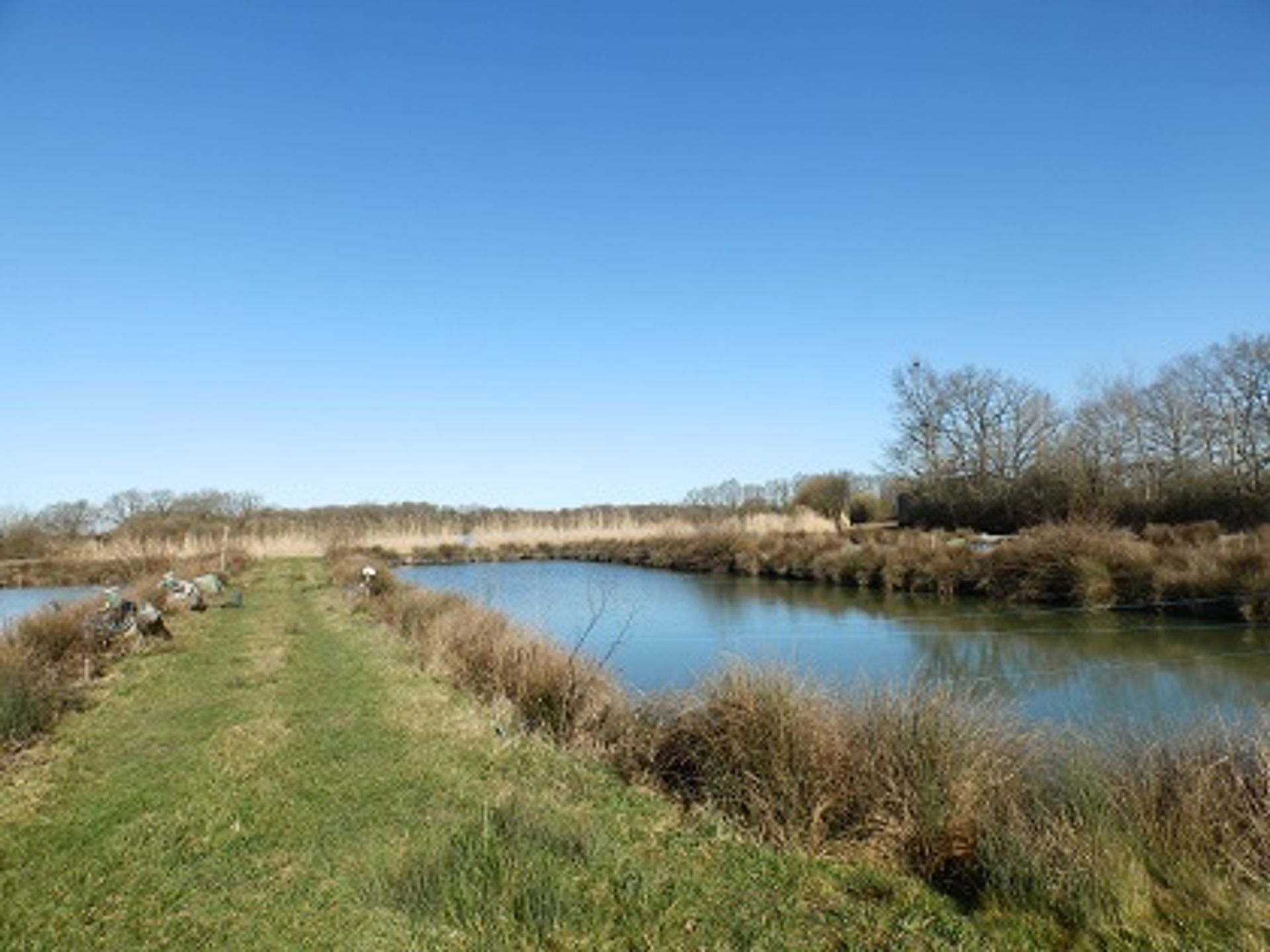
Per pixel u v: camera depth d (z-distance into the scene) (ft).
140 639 48.52
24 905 16.42
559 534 159.53
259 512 224.74
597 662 33.65
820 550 95.50
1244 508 97.19
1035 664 43.93
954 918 15.31
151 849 18.98
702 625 61.21
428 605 54.70
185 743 28.02
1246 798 17.81
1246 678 39.01
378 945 14.29
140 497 236.63
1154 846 17.08
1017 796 18.67
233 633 54.95
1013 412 148.36
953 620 59.47
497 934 14.44
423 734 27.78
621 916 15.20
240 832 19.84
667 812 20.89
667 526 153.07
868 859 18.19
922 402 161.79
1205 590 54.70
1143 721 28.37
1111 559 61.93
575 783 23.00
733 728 21.52
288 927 15.14
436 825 19.31
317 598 76.48
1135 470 116.57
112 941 14.96
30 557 143.02
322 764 25.04
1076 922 14.97
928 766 19.15
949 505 137.39
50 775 24.57
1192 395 121.80
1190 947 13.97
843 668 43.21
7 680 30.71
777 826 19.34
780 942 14.39
